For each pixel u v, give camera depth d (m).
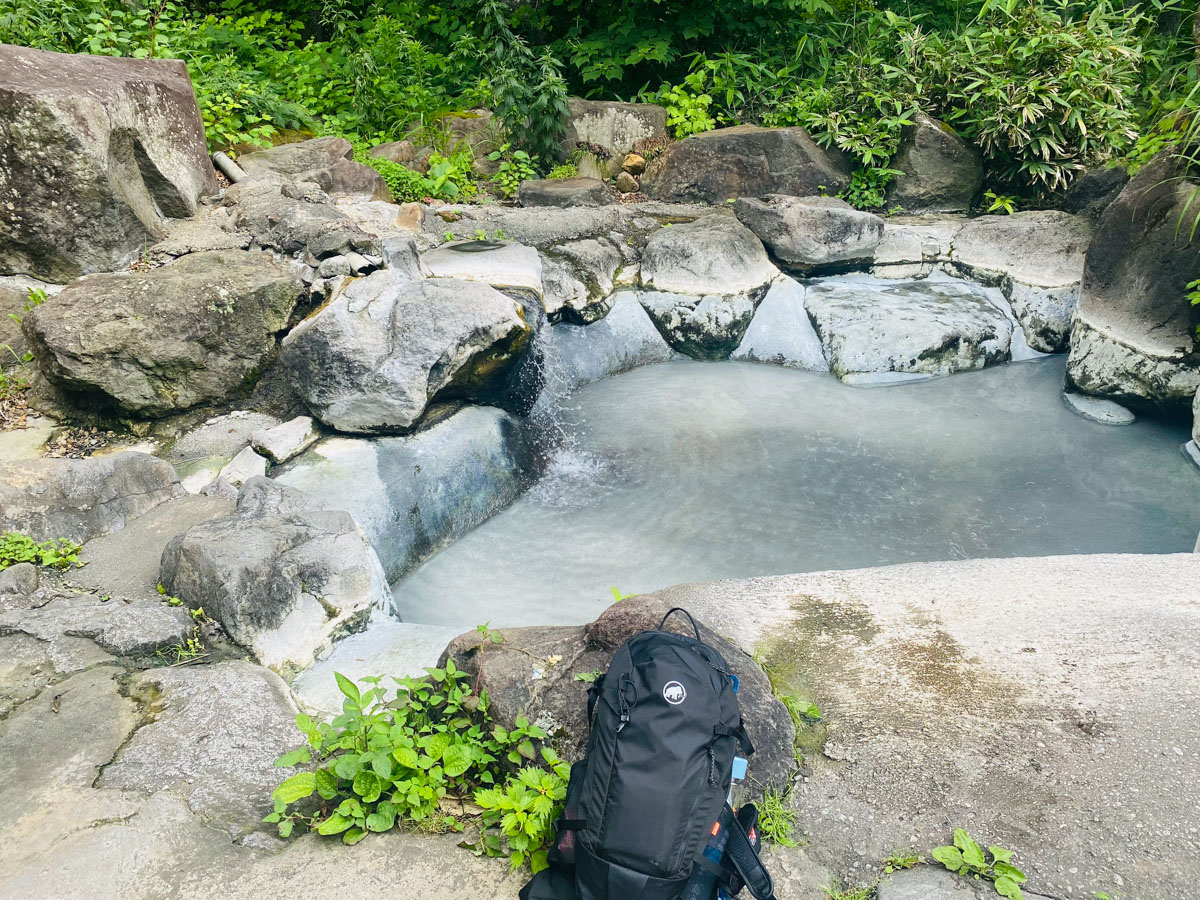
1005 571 3.63
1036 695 2.90
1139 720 2.76
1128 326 6.80
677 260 8.02
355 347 5.37
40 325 5.20
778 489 6.08
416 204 8.04
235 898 2.42
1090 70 8.84
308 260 6.42
